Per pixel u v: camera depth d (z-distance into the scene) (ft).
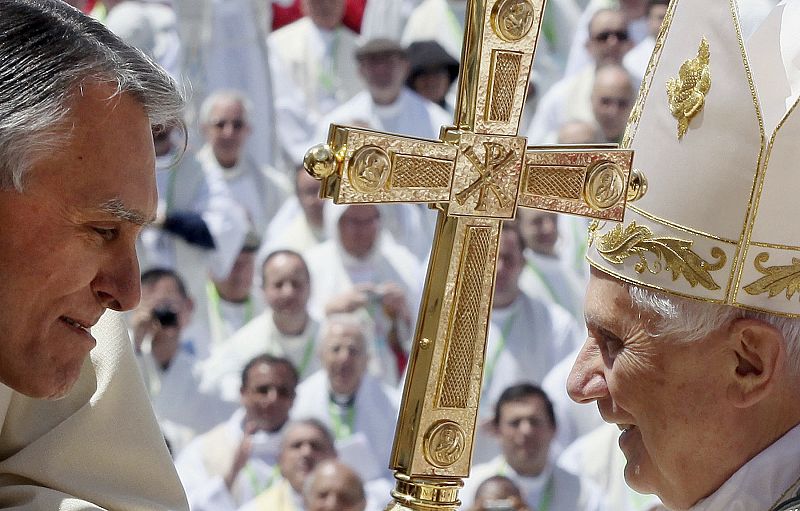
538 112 94.79
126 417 28.76
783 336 25.39
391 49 93.66
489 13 23.16
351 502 69.97
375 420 77.46
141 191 23.38
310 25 100.07
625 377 26.61
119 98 23.12
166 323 79.46
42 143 22.39
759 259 25.40
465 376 23.81
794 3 27.14
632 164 25.48
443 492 23.81
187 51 96.58
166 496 28.89
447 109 96.78
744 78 25.63
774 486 25.29
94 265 23.47
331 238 86.33
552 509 73.51
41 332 23.49
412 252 87.76
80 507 26.86
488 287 23.85
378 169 22.43
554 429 73.82
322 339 79.51
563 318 83.15
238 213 87.81
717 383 25.72
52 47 22.70
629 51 94.38
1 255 22.86
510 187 23.80
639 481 27.20
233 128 90.38
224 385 79.66
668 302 25.93
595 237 27.55
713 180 25.82
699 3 26.63
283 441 74.64
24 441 28.30
